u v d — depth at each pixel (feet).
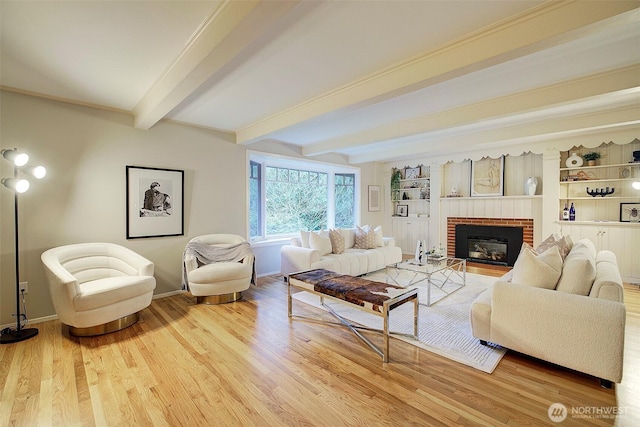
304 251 13.87
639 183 14.37
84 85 9.32
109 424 5.38
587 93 8.68
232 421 5.45
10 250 9.57
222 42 5.94
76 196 10.69
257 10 5.00
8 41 6.84
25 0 5.40
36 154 9.93
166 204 12.86
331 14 5.82
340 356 7.75
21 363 7.42
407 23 6.18
